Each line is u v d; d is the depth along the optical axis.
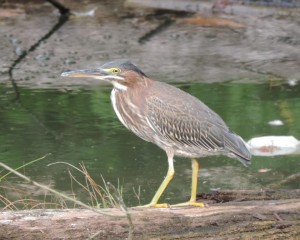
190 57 18.70
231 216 8.57
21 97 15.84
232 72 17.64
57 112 15.05
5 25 20.91
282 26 21.25
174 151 9.82
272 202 9.16
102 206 10.80
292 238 8.41
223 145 9.49
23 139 13.69
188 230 8.33
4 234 8.05
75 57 18.48
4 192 11.54
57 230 8.16
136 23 21.44
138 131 10.00
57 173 12.32
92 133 14.06
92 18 21.80
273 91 16.33
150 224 8.35
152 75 17.34
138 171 12.45
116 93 9.94
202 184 11.98
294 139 13.70
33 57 18.44
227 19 21.80
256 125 14.41
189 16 22.09
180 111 9.61
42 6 22.69
